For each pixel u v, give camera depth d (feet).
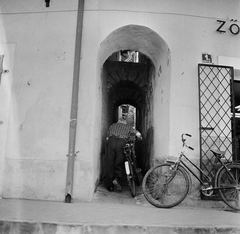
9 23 16.26
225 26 16.37
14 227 9.75
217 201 14.55
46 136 15.02
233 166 13.85
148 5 16.01
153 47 17.30
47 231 9.67
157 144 17.37
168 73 15.90
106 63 22.75
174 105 15.19
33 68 15.71
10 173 14.75
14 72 15.74
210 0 16.49
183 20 16.07
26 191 14.56
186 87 15.43
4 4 16.44
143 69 24.08
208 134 15.14
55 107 15.25
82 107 15.11
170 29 15.88
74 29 15.90
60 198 14.37
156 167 13.99
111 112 28.58
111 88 24.81
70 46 15.75
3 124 15.24
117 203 14.71
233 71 15.71
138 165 24.43
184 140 14.10
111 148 16.94
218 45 16.11
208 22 16.26
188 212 12.51
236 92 16.92
